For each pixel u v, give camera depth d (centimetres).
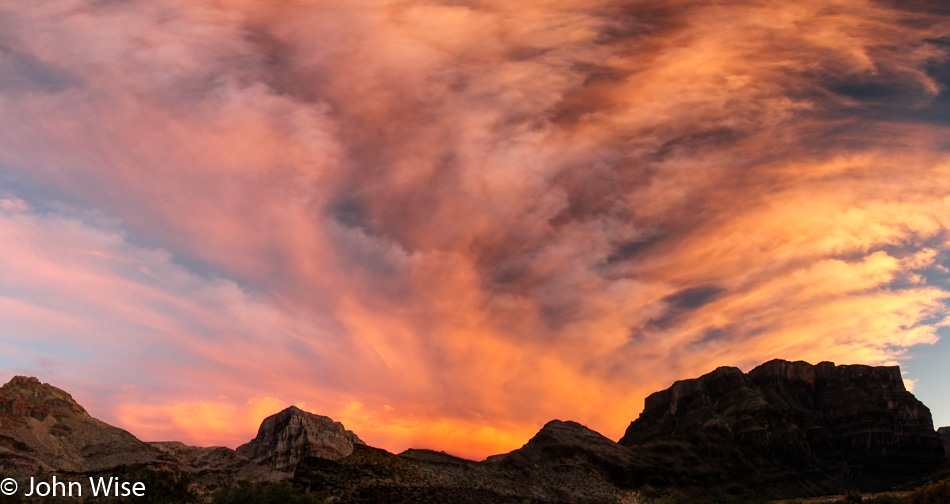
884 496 17562
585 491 16850
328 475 14288
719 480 19838
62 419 17450
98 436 17300
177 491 13988
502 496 15100
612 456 19225
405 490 14200
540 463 18350
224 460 18050
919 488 16575
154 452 16862
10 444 14862
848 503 17450
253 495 13112
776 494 19950
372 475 14712
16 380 17850
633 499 17025
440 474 15638
